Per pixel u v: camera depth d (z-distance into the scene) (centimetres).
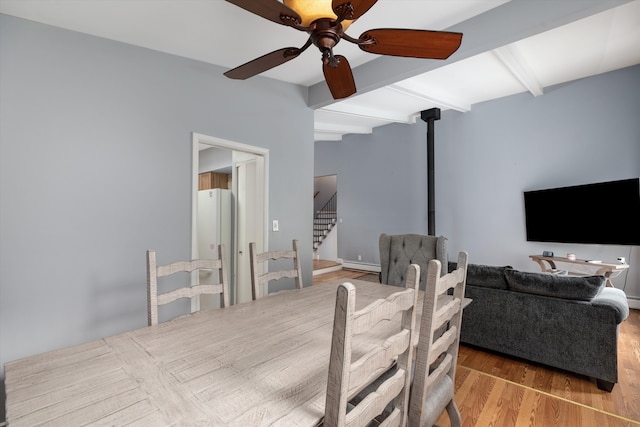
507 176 496
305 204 367
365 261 695
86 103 216
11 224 189
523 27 208
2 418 183
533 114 470
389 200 650
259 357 116
